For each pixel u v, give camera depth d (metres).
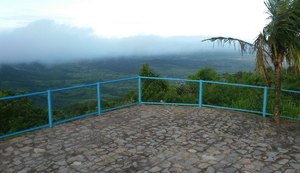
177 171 3.84
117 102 9.90
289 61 5.91
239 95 10.72
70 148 4.68
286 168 3.93
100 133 5.45
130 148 4.68
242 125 6.00
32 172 3.82
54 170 3.88
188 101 10.67
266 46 5.78
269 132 5.55
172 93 10.95
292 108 8.02
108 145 4.82
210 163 4.09
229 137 5.23
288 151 4.55
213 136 5.28
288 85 11.63
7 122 11.90
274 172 3.81
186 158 4.27
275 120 6.29
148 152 4.51
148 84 11.42
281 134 5.43
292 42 5.49
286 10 5.40
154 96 10.83
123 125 5.98
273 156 4.35
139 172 3.82
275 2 5.70
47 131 5.57
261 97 8.95
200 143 4.91
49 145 4.80
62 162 4.14
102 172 3.82
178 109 7.43
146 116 6.71
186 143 4.91
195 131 5.57
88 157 4.32
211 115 6.80
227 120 6.38
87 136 5.27
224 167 3.96
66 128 5.77
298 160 4.20
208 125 5.97
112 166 4.01
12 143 4.89
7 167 3.96
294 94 11.27
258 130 5.67
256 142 4.97
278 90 6.18
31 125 11.94
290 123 6.22
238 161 4.16
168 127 5.82
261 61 5.83
